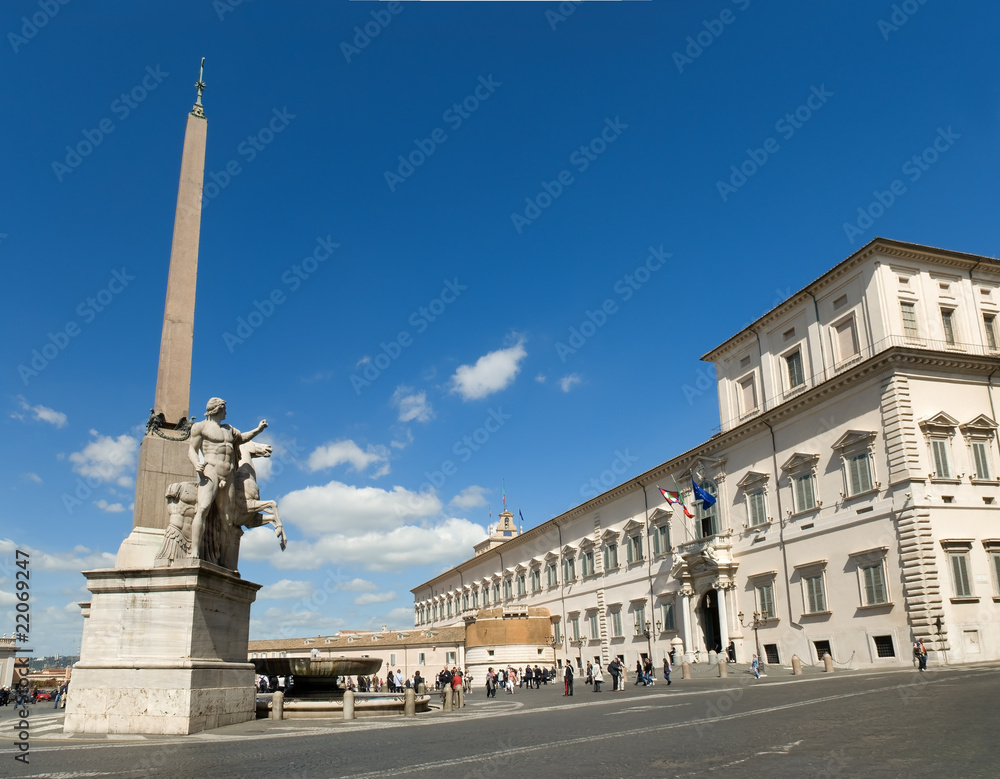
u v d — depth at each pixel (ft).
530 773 27.40
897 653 101.24
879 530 105.91
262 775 27.71
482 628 213.25
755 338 144.87
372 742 39.91
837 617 112.27
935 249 118.42
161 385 55.57
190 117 63.10
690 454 153.38
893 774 24.20
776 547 127.13
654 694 88.69
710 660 139.85
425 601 371.76
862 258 118.83
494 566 273.75
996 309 123.34
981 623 98.48
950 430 105.60
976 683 62.23
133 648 46.85
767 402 139.23
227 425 54.75
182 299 58.29
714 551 138.72
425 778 26.76
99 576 48.26
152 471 52.65
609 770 27.61
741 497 138.62
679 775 25.85
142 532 50.96
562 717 58.13
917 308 117.08
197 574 47.39
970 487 104.17
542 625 214.07
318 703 61.57
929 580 97.71
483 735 43.52
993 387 111.75
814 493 119.44
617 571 185.06
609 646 185.88
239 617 53.93
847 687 68.64
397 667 248.93
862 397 111.75
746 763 27.91
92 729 45.44
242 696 52.11
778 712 48.85
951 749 28.84
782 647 123.13
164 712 44.91
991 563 101.96
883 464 106.63
